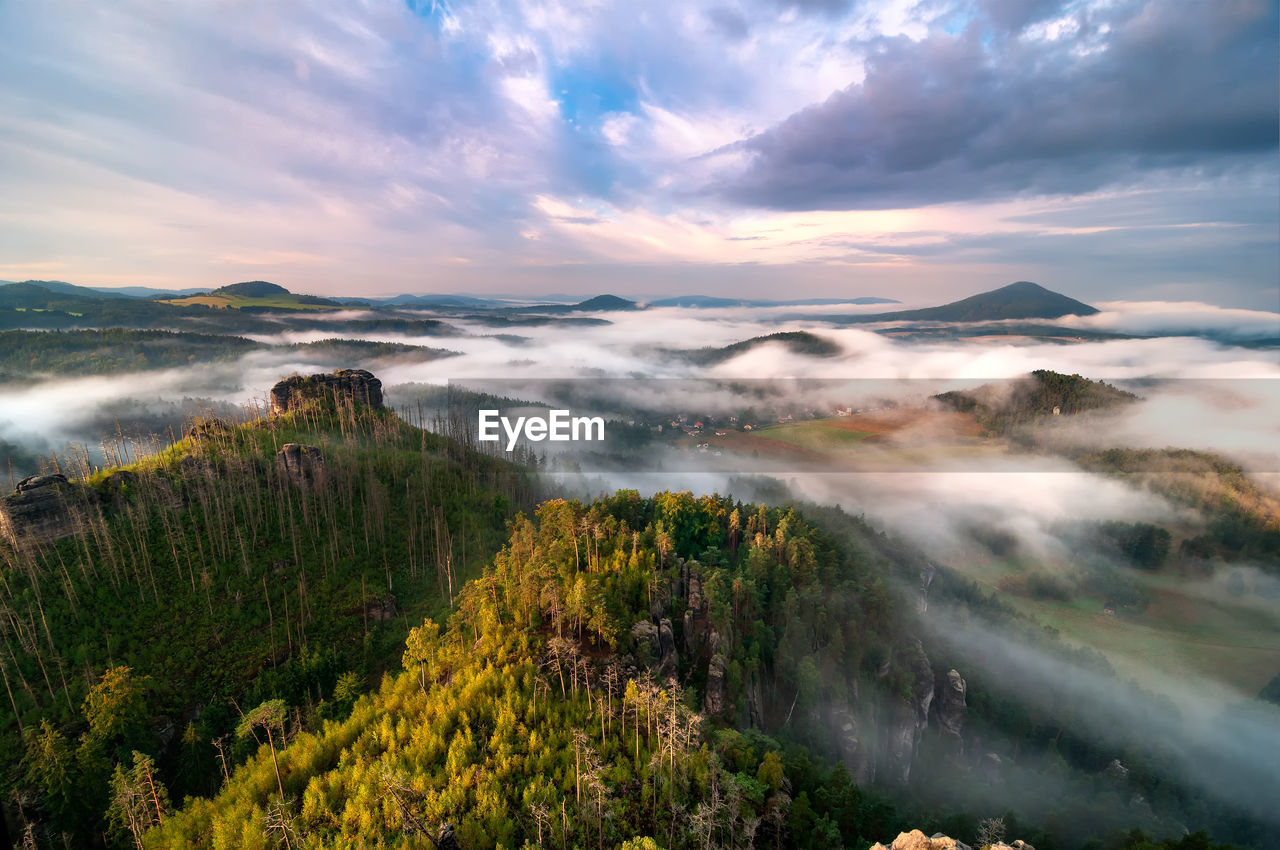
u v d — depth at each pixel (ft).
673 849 229.66
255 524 496.23
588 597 342.44
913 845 208.44
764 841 264.52
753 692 385.29
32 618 367.86
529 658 309.42
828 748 379.35
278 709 334.03
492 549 566.36
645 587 399.44
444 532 560.61
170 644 395.75
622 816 237.66
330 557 499.92
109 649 375.25
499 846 208.95
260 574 464.24
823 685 407.85
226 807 247.29
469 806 230.48
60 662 351.87
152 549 448.24
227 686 385.50
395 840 214.69
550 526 474.08
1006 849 218.18
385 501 580.30
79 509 435.94
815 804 297.12
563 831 220.23
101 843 299.99
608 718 281.54
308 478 565.12
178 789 330.95
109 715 319.27
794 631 432.25
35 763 298.56
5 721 321.73
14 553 396.78
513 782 244.83
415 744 257.75
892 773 435.12
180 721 362.33
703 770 265.54
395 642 441.68
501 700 280.31
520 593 361.30
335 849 213.87
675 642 394.32
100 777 307.37
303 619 439.22
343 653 422.82
